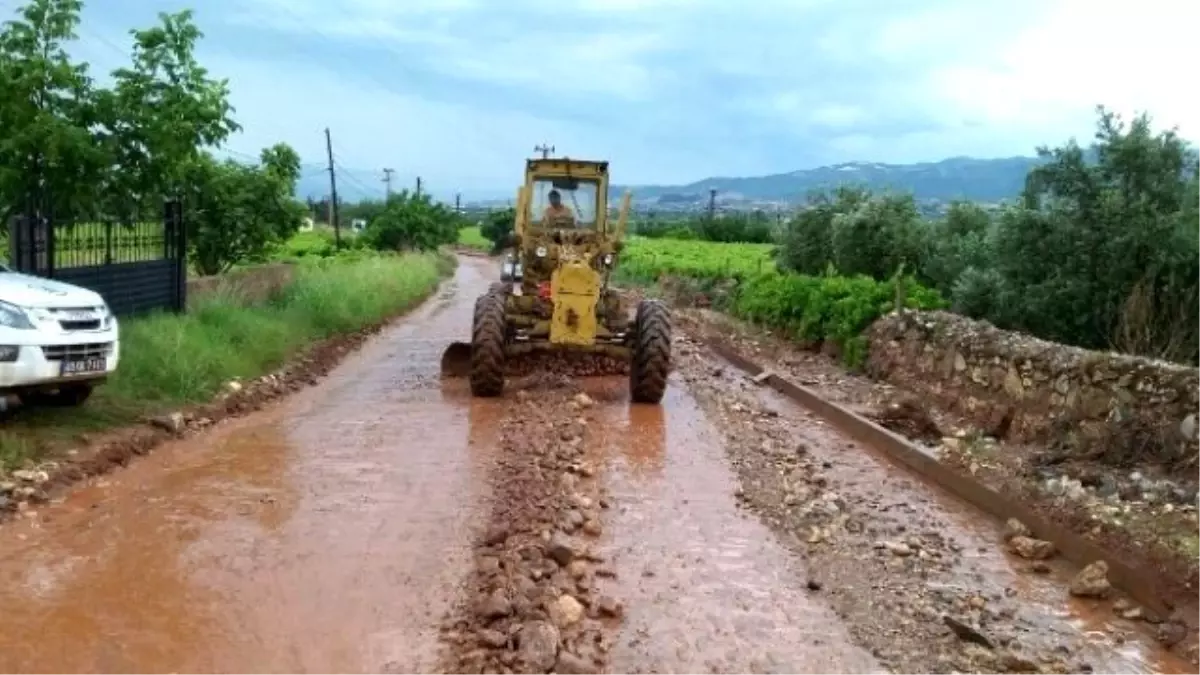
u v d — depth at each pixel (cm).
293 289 1962
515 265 1453
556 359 1465
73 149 1295
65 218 1346
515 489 838
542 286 1382
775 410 1266
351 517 768
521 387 1361
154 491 825
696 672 534
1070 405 980
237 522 749
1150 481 810
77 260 1290
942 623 607
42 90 1314
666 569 684
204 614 582
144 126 1404
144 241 1447
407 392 1324
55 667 512
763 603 631
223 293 1653
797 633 588
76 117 1353
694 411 1238
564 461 943
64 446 889
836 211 2438
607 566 684
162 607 590
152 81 1448
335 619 579
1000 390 1108
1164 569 638
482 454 978
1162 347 1170
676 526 778
